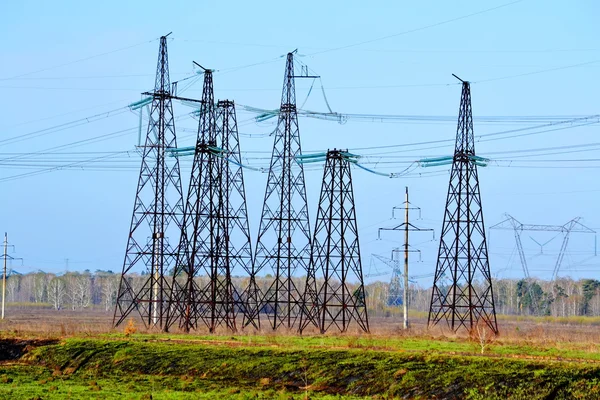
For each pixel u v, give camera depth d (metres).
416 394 126.94
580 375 124.19
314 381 138.75
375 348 160.75
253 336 194.88
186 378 146.50
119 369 157.75
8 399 119.81
